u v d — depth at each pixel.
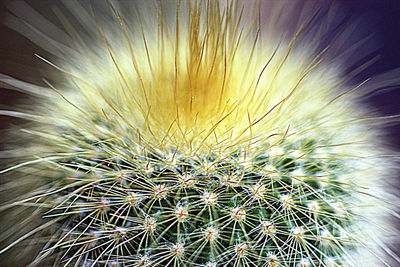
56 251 0.12
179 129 0.12
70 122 0.13
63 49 0.15
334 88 0.15
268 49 0.15
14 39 0.19
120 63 0.14
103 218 0.12
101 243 0.12
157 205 0.11
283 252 0.12
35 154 0.13
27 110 0.15
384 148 0.14
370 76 0.20
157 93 0.12
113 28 0.15
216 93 0.12
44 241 0.12
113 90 0.13
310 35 0.16
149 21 0.15
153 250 0.11
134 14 0.15
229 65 0.13
